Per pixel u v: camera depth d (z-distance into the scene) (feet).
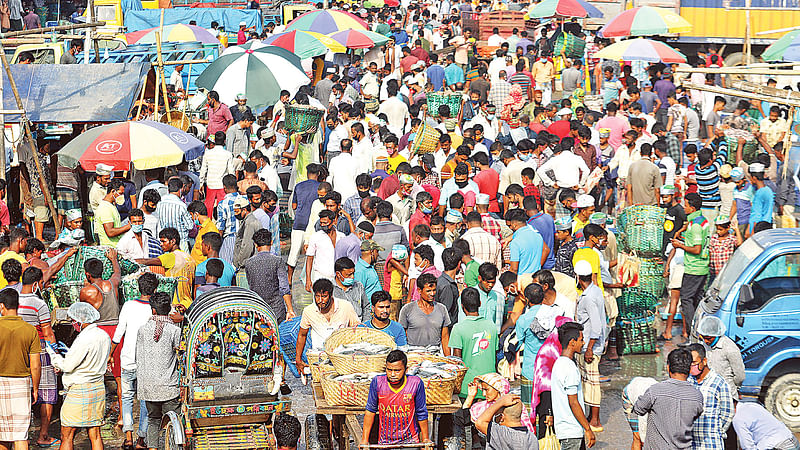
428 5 132.36
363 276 35.35
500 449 24.62
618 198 55.36
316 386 27.66
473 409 26.09
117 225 40.98
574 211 42.39
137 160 44.42
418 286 30.40
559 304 31.91
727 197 48.98
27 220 50.78
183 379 27.66
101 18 102.12
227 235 42.96
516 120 59.06
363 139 51.47
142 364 28.50
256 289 35.24
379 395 24.47
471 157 47.47
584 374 31.78
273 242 45.32
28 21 105.19
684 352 24.41
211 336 26.63
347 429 26.76
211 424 26.99
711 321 28.68
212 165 50.19
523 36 103.91
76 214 36.55
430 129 52.54
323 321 30.78
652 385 24.85
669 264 41.22
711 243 39.75
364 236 36.68
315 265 38.58
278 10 110.93
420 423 24.91
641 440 26.37
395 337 30.01
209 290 29.37
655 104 69.05
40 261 34.96
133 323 29.99
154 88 62.18
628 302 39.01
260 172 51.60
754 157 56.54
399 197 43.80
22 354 28.53
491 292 32.40
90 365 28.78
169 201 40.88
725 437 25.39
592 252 34.94
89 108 50.93
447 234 39.58
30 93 51.47
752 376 31.86
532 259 36.32
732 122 60.70
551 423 26.20
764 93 43.91
